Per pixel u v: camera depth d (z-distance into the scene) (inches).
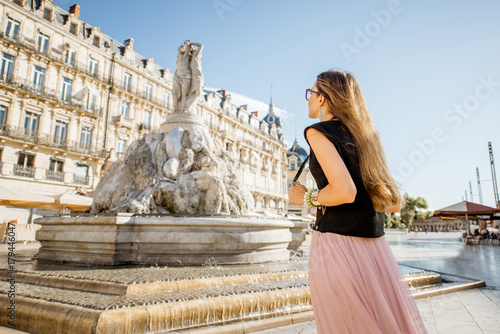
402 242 852.6
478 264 315.6
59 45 919.7
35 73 871.1
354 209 47.8
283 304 132.5
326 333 45.3
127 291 121.1
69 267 178.5
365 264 45.9
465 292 183.6
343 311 44.0
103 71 1022.4
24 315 103.4
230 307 118.0
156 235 193.0
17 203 556.7
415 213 2817.4
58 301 107.8
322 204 47.8
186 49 345.7
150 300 111.3
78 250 200.7
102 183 292.5
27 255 252.7
